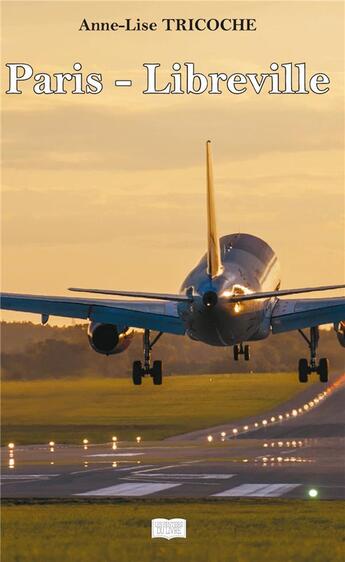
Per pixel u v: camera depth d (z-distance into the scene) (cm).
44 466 15038
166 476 13288
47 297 17050
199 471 13912
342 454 16850
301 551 7581
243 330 16662
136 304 17362
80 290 14150
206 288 15788
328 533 8481
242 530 8638
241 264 17412
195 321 16138
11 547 7794
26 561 7250
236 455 16912
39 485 12344
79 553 7525
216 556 7388
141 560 7269
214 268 15975
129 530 8631
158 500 10769
